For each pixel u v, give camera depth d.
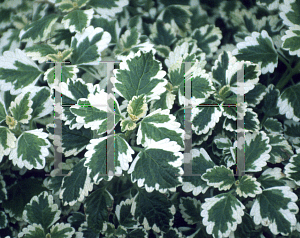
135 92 0.57
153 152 0.55
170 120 0.56
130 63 0.58
